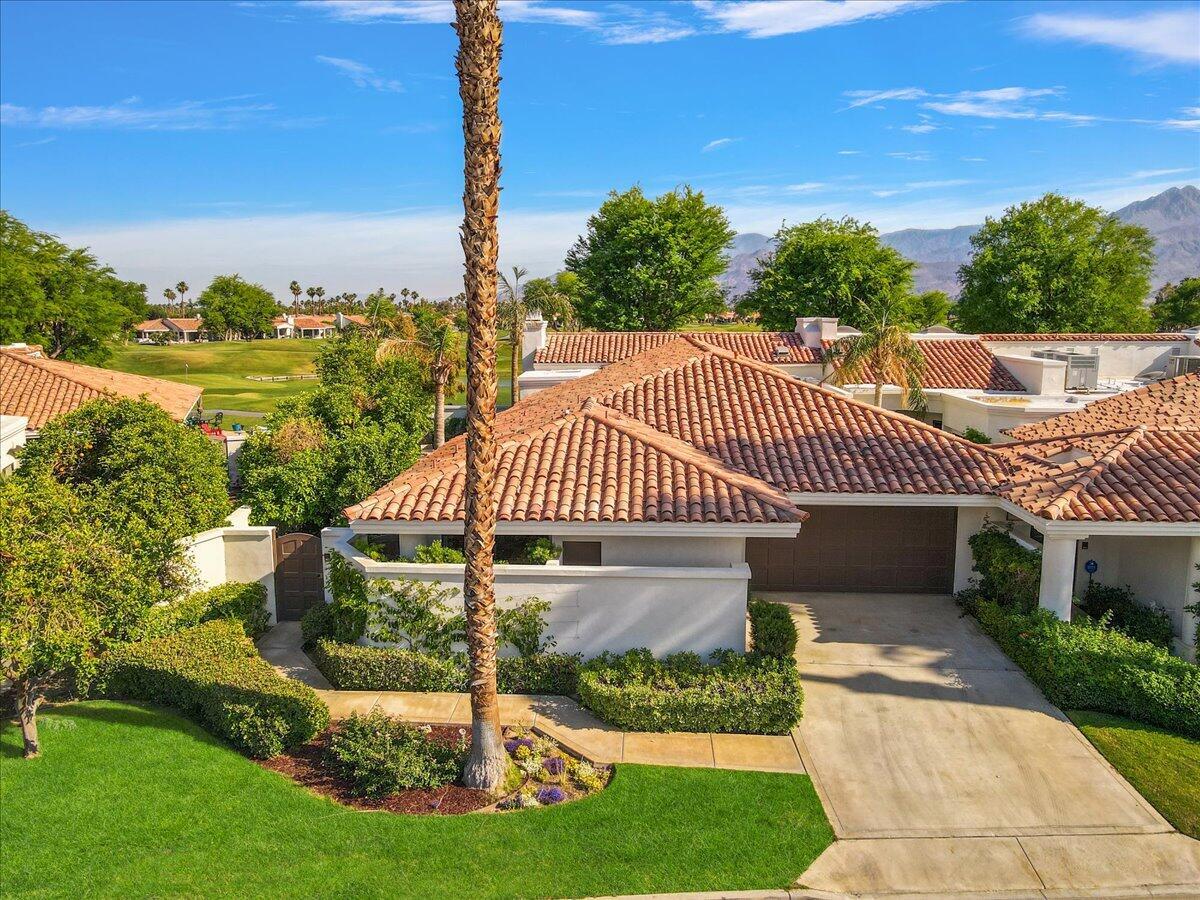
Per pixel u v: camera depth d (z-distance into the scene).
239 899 8.59
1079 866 9.51
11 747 11.52
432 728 12.47
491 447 10.19
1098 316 63.09
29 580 10.29
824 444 17.62
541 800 10.50
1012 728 12.51
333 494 22.22
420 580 13.98
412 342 34.81
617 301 65.06
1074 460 16.02
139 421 16.34
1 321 50.25
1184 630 14.80
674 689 12.59
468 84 9.35
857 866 9.43
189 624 15.09
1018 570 15.26
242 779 10.85
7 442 19.55
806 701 13.34
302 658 15.50
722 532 13.75
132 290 95.06
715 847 9.63
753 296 67.56
